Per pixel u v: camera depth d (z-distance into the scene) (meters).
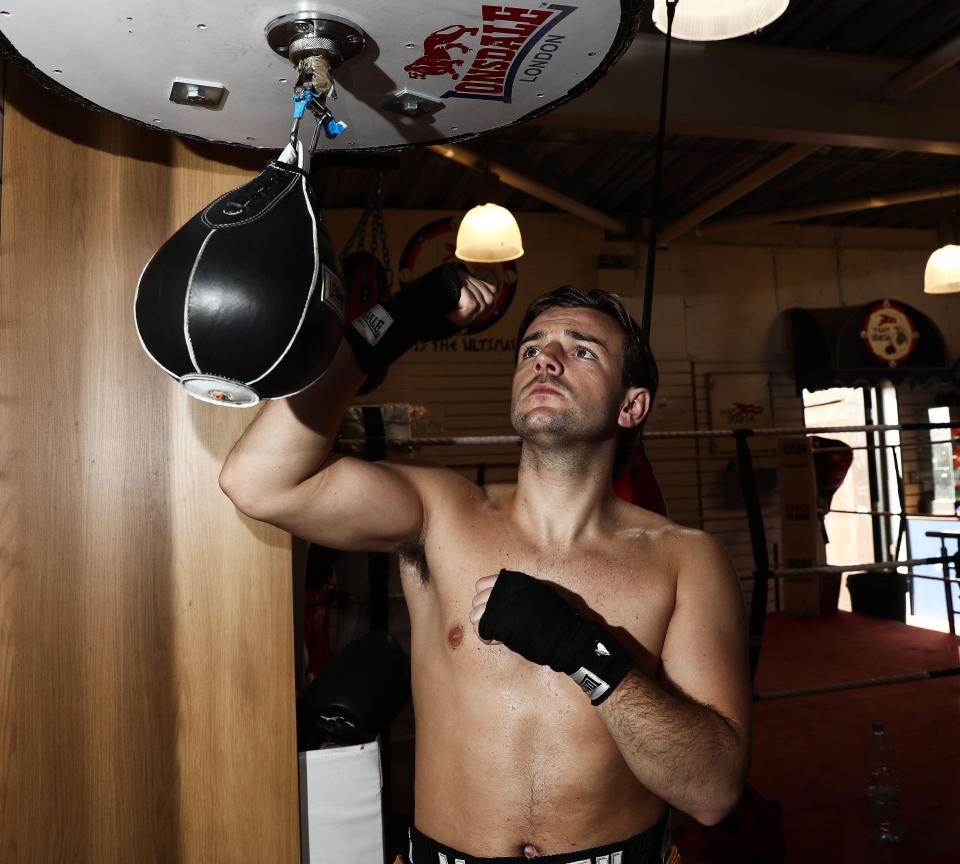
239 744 1.71
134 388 1.71
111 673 1.66
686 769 1.07
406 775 2.98
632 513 1.44
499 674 1.23
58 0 0.90
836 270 9.14
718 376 8.72
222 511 1.74
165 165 1.75
